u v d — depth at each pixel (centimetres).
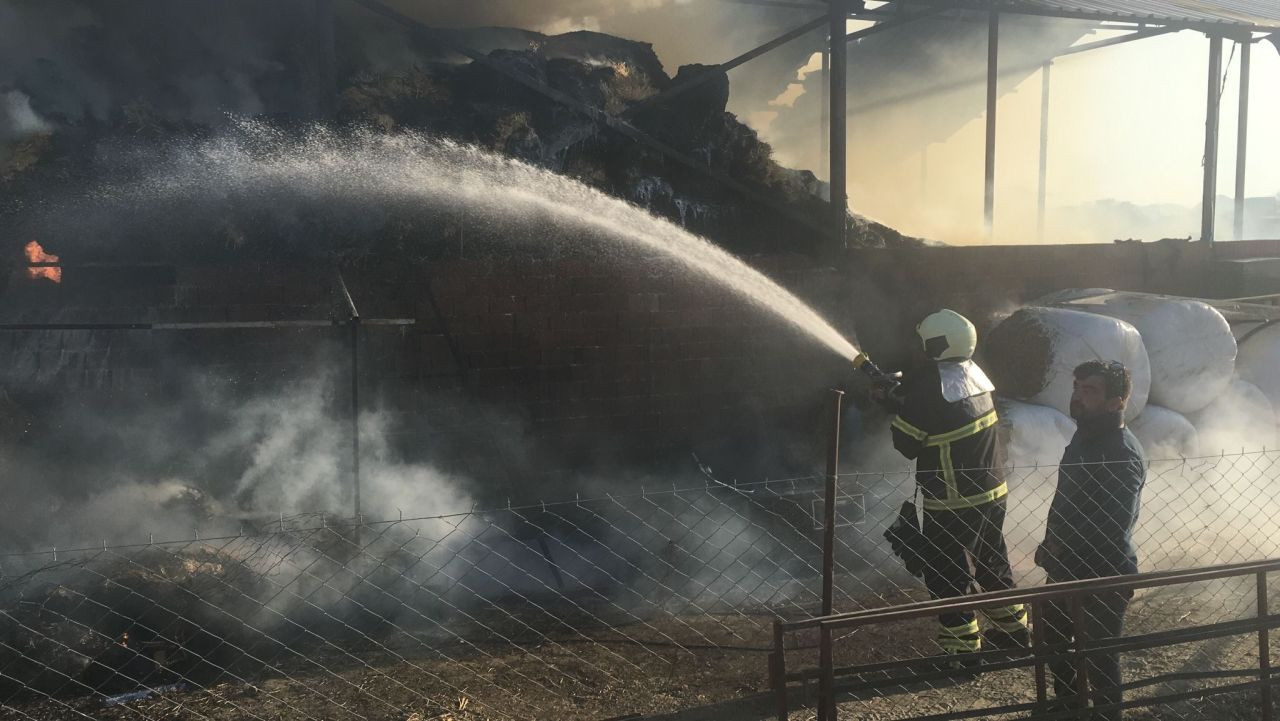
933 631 501
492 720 403
